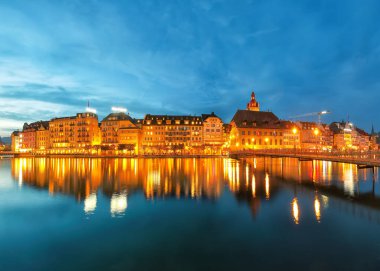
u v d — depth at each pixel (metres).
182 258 19.42
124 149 147.88
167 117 153.12
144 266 18.55
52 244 22.03
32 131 180.50
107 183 50.44
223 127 170.88
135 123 163.12
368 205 33.03
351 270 17.48
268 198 37.00
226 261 18.95
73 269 18.25
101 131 156.88
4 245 21.89
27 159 134.12
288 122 158.75
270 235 23.28
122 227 25.59
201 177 58.22
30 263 19.06
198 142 149.62
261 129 145.25
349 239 22.20
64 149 160.25
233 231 24.33
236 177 58.12
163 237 23.16
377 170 74.06
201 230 24.64
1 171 72.81
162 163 97.62
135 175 62.09
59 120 164.25
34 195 39.81
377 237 22.58
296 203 34.09
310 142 168.62
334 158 51.44
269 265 18.27
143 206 32.97
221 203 34.22
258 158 129.38
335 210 30.73
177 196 38.47
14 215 29.59
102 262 19.11
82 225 26.27
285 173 65.81
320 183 50.12
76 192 41.94
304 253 19.88
